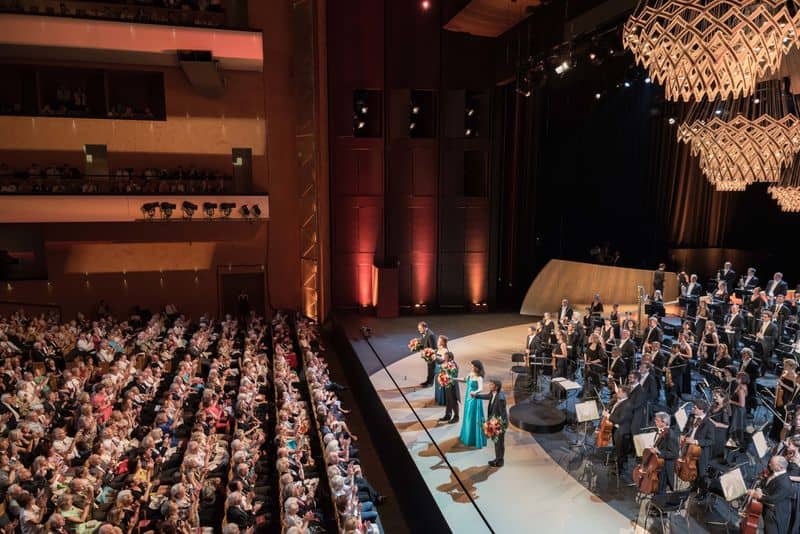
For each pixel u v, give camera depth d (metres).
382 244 21.72
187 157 21.58
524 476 9.58
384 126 21.16
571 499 8.84
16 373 13.56
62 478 9.28
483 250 21.94
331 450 9.75
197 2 20.92
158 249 21.64
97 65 20.22
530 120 22.38
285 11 21.78
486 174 21.56
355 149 21.20
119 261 21.30
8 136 19.98
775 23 5.09
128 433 11.02
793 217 19.67
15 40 17.78
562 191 23.11
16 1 18.41
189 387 13.53
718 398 8.88
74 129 20.45
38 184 19.92
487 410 10.53
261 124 22.12
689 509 8.33
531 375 13.37
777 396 9.80
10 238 20.31
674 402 11.51
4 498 8.77
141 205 19.98
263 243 22.61
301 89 21.73
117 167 20.94
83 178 20.52
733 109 12.80
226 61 19.94
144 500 8.94
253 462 10.02
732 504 8.22
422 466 9.98
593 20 13.30
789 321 13.09
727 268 16.41
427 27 20.78
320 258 21.42
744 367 10.72
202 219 20.73
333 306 21.94
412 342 13.77
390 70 20.81
